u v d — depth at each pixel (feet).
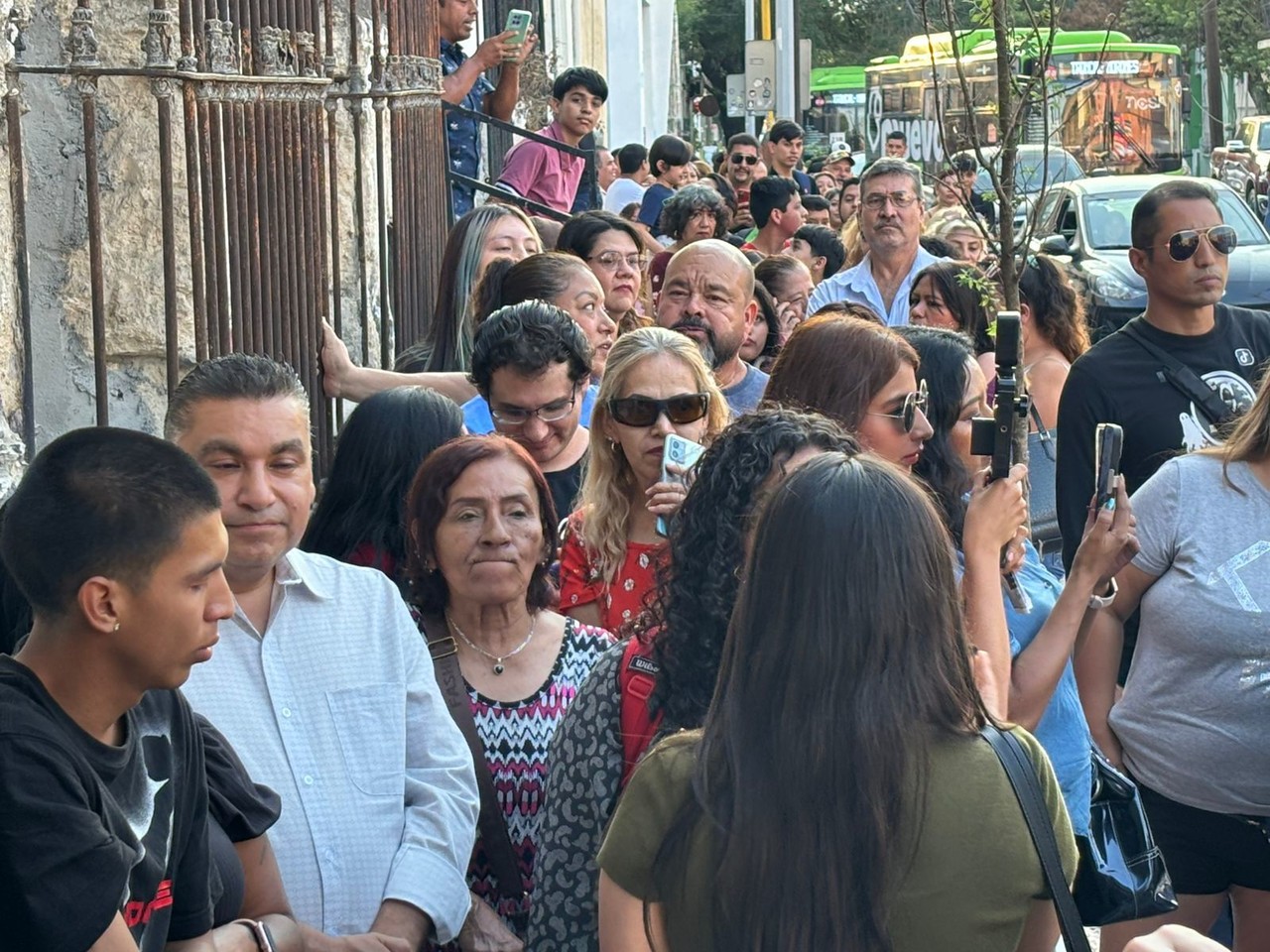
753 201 33.65
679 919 7.22
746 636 7.22
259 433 9.89
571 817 9.00
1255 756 11.93
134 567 7.25
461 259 19.53
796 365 12.09
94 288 13.23
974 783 7.09
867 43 119.03
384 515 12.89
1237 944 12.64
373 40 20.18
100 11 16.98
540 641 11.54
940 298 20.63
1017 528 10.93
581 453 15.43
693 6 173.58
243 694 9.92
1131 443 16.55
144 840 7.51
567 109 35.24
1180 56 76.07
